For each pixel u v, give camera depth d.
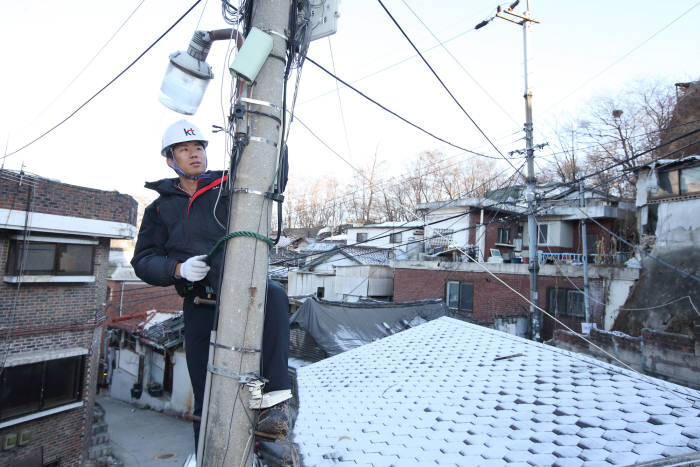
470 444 3.61
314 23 2.58
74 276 10.59
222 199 2.26
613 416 3.65
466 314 18.89
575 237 25.19
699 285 12.64
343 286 22.77
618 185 29.70
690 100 23.28
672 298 13.16
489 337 6.71
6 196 9.25
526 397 4.36
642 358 8.92
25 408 9.75
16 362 9.49
